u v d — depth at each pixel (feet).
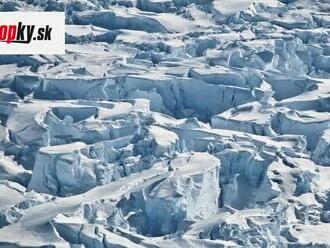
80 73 571.69
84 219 431.02
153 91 548.31
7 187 455.22
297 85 568.82
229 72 563.07
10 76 565.12
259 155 485.97
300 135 515.09
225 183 472.03
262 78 565.94
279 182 468.75
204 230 425.28
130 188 448.24
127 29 643.45
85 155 476.13
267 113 531.50
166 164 468.75
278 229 429.79
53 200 442.91
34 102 534.37
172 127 508.53
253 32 636.07
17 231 420.77
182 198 440.86
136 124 504.02
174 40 622.95
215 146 490.90
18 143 501.15
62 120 515.91
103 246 413.39
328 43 618.85
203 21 652.89
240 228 424.46
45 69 580.71
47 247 409.69
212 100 551.18
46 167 465.88
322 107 548.31
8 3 647.56
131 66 577.84
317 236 429.79
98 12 648.38
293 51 601.21
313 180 476.54
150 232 437.17
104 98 548.72
